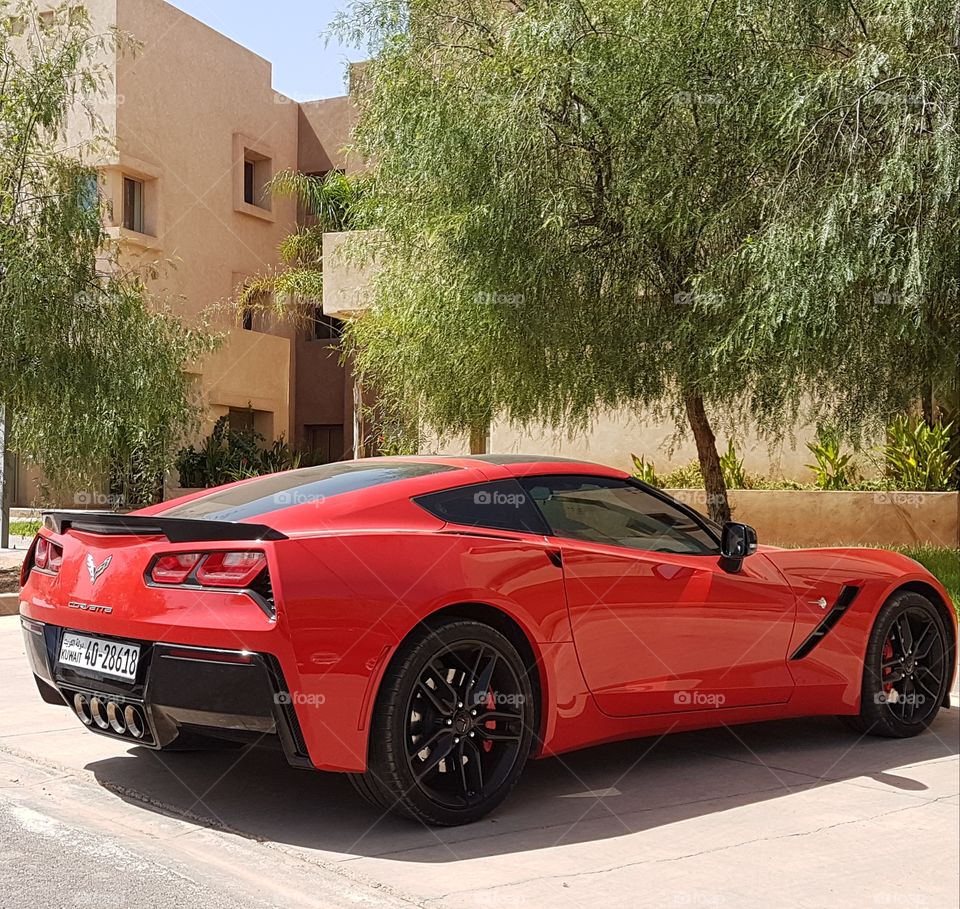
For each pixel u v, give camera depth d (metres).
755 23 8.59
